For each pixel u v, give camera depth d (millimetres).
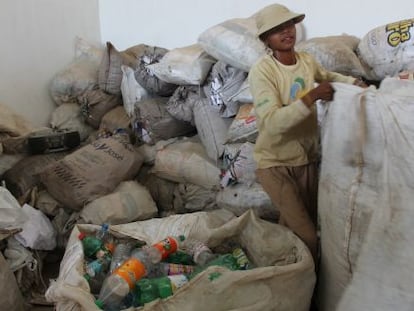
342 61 2051
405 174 1057
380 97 1160
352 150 1240
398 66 1969
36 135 2533
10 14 2635
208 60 2375
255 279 1349
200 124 2412
